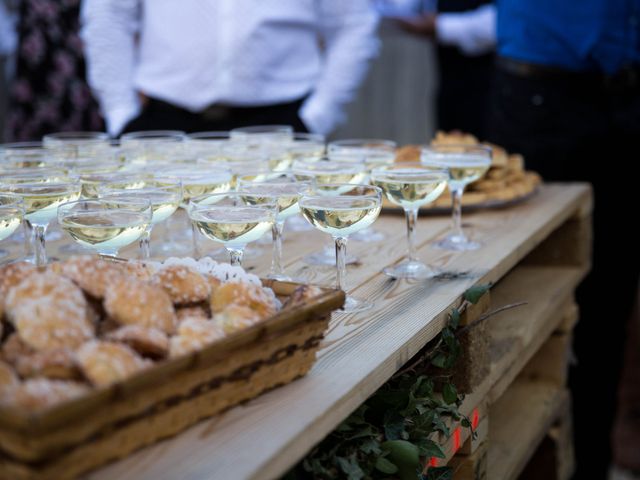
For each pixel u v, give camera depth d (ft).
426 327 4.69
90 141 8.12
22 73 13.41
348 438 4.21
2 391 2.86
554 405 7.95
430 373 5.20
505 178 8.30
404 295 5.25
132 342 3.21
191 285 3.73
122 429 3.02
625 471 11.99
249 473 3.05
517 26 10.61
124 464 3.08
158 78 10.44
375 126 21.06
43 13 13.14
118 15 10.41
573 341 11.34
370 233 7.06
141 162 6.98
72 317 3.26
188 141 7.97
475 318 5.34
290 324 3.56
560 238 8.68
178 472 3.04
